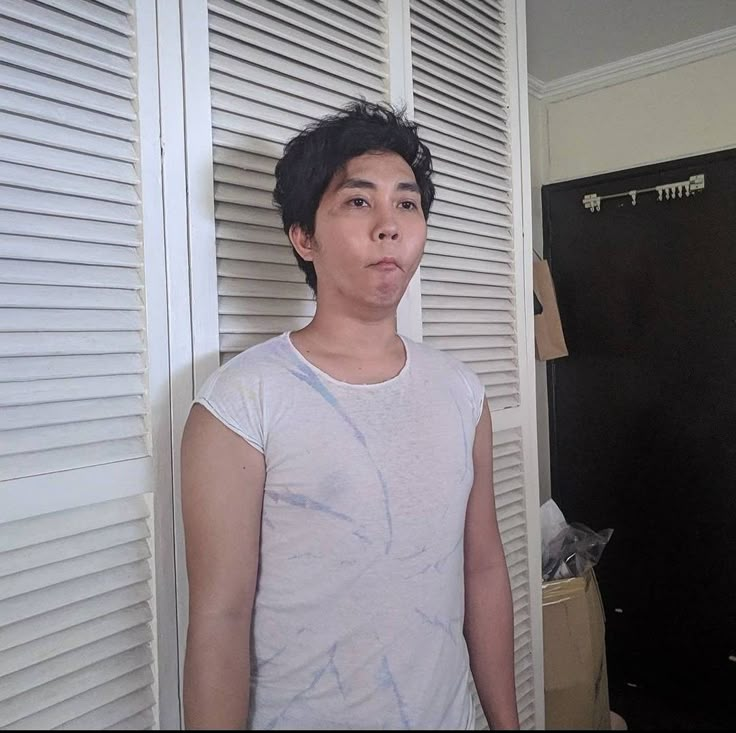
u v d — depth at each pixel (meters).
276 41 1.00
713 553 2.12
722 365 2.07
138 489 0.85
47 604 0.77
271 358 0.78
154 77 0.85
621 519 2.31
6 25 0.73
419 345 0.92
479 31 1.39
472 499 0.95
